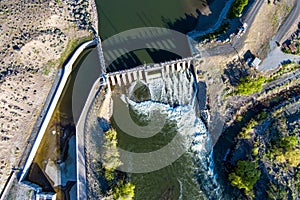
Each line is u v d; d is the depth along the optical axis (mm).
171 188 70125
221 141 72750
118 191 66062
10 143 69500
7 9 73875
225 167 71312
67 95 73688
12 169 68812
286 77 74812
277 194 67688
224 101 74125
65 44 75188
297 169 69250
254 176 66688
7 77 70125
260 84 71562
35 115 71438
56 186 69000
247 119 73750
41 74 73062
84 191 67500
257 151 70250
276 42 75312
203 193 69938
